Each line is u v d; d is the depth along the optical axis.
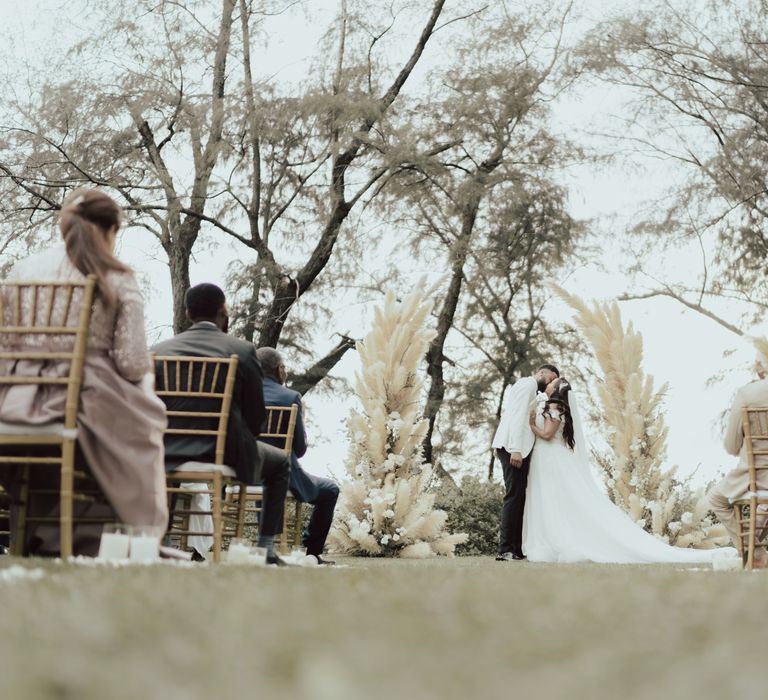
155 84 18.59
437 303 22.73
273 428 7.61
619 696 0.91
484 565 7.54
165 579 2.35
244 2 19.64
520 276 21.34
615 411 13.93
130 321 4.08
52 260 4.20
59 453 4.18
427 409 21.83
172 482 6.09
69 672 1.00
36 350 4.02
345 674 0.95
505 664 1.11
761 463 6.44
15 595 1.90
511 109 20.00
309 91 18.69
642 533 9.73
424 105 20.59
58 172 18.56
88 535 4.46
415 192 20.42
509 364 22.64
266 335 20.69
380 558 11.57
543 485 9.95
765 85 18.80
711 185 20.03
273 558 5.55
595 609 1.70
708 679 0.95
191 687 0.93
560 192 20.62
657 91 19.88
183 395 5.12
